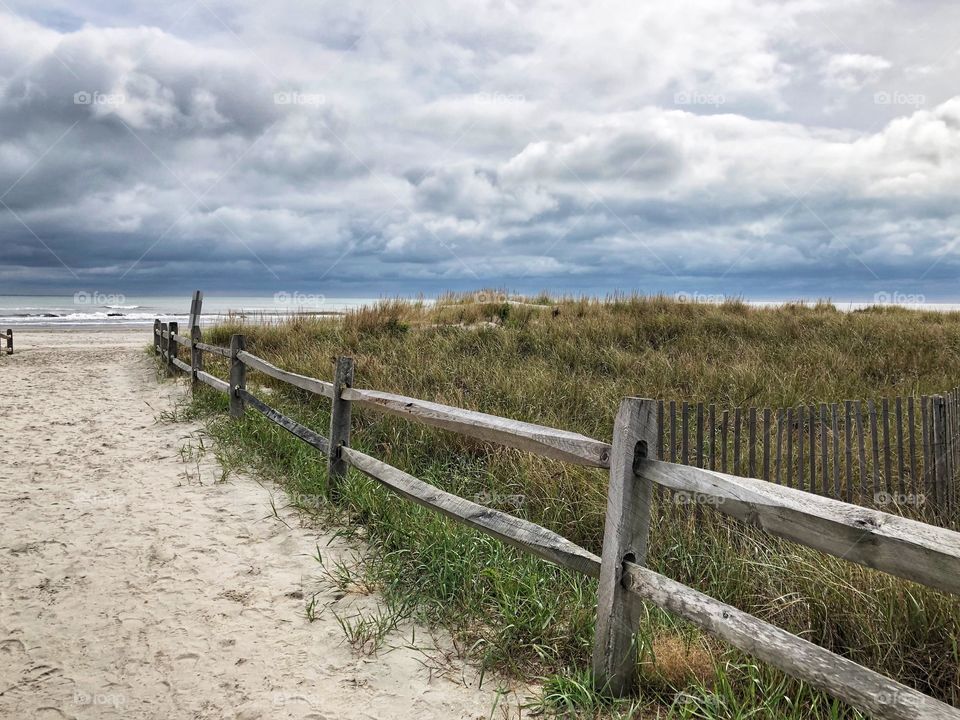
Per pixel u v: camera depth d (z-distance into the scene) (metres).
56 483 5.43
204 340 13.62
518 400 6.91
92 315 48.47
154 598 3.41
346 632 3.06
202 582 3.60
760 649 1.90
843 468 4.89
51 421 8.03
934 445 4.75
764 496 1.90
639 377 8.17
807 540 1.79
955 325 12.32
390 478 4.02
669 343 10.89
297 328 13.13
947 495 4.73
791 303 16.95
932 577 1.51
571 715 2.39
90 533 4.31
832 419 4.58
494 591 3.32
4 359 15.51
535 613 3.02
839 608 2.94
